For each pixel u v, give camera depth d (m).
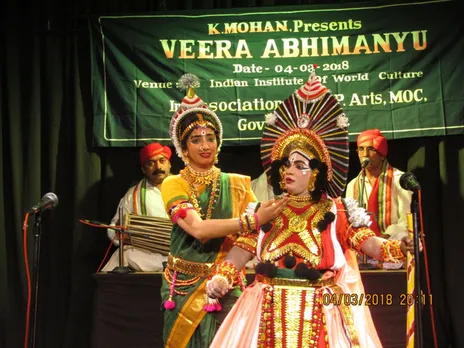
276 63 5.54
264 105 5.53
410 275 3.27
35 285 3.83
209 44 5.57
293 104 3.48
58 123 5.77
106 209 5.73
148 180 5.57
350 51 5.51
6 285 5.59
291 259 3.23
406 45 5.48
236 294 3.71
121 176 5.78
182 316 3.71
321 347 3.09
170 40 5.57
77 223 5.64
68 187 5.76
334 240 3.31
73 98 5.74
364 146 5.29
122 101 5.55
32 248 5.66
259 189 5.45
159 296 4.90
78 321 5.59
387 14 5.50
